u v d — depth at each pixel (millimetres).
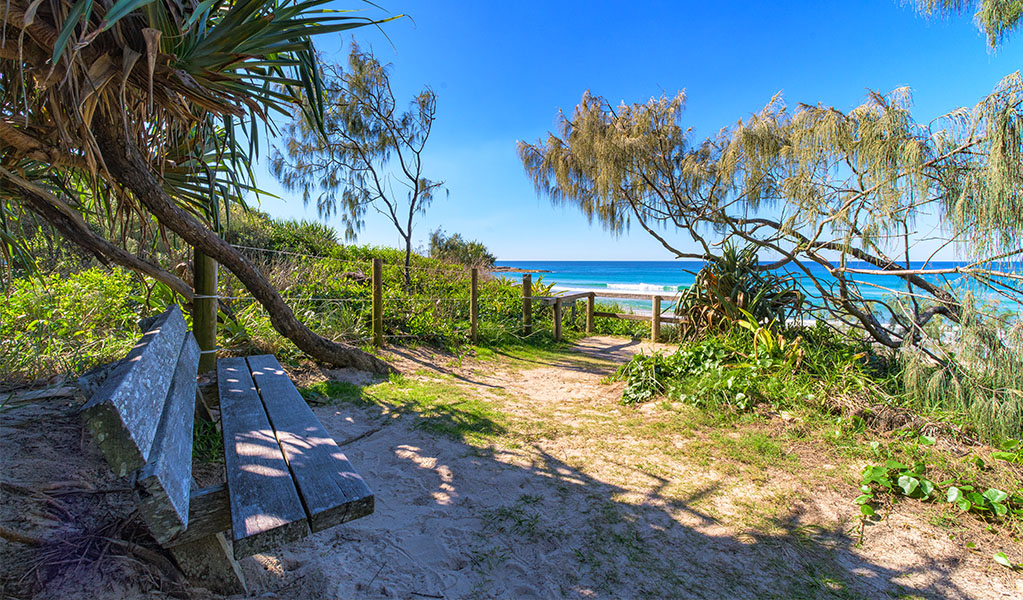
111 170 2533
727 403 3725
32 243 4223
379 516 2188
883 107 3699
